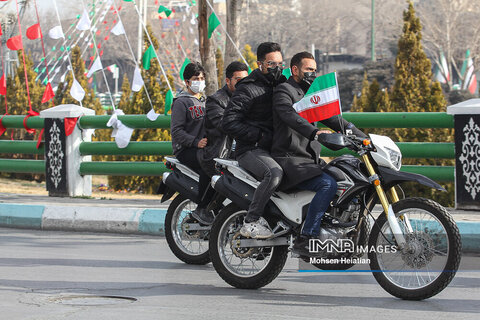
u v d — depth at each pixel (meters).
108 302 16.91
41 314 15.60
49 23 117.44
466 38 159.25
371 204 17.25
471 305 16.53
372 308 16.27
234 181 18.53
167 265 22.00
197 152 21.64
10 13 45.03
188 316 15.52
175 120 22.31
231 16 34.19
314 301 17.05
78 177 36.34
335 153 31.78
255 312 15.91
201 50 33.78
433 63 176.25
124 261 22.61
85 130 36.75
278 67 18.20
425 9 165.62
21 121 37.97
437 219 16.50
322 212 17.16
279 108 17.59
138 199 34.97
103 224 28.89
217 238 18.80
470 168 28.78
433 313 15.76
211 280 19.70
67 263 22.14
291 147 17.81
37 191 41.06
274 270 18.17
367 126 31.31
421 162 35.22
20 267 21.41
